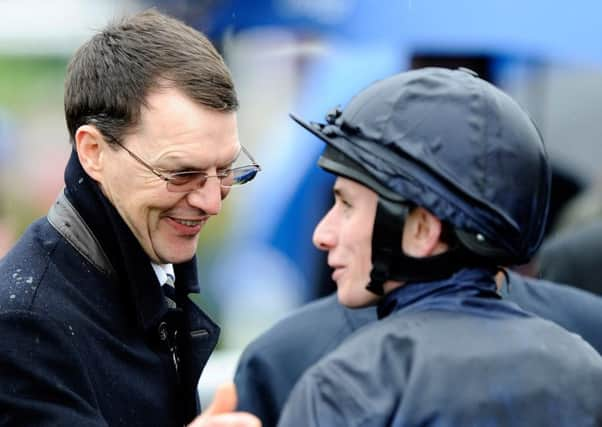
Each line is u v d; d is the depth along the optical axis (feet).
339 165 23.25
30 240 27.07
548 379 22.02
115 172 26.55
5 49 67.46
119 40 26.78
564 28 56.13
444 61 58.03
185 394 28.76
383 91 23.54
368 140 22.99
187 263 28.94
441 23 55.62
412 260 22.76
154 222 26.96
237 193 62.03
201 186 26.73
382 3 55.83
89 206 26.99
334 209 23.90
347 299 23.67
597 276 46.34
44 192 67.31
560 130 63.41
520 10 55.83
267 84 61.77
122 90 26.20
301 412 21.26
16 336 25.22
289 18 55.72
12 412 25.05
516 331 22.65
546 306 34.24
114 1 64.23
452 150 22.53
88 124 26.71
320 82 60.70
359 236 23.17
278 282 61.67
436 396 21.29
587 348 23.20
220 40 57.16
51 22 67.31
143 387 27.32
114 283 27.32
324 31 56.03
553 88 63.41
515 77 62.44
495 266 23.50
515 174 22.70
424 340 21.97
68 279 26.63
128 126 26.20
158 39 26.66
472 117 22.79
